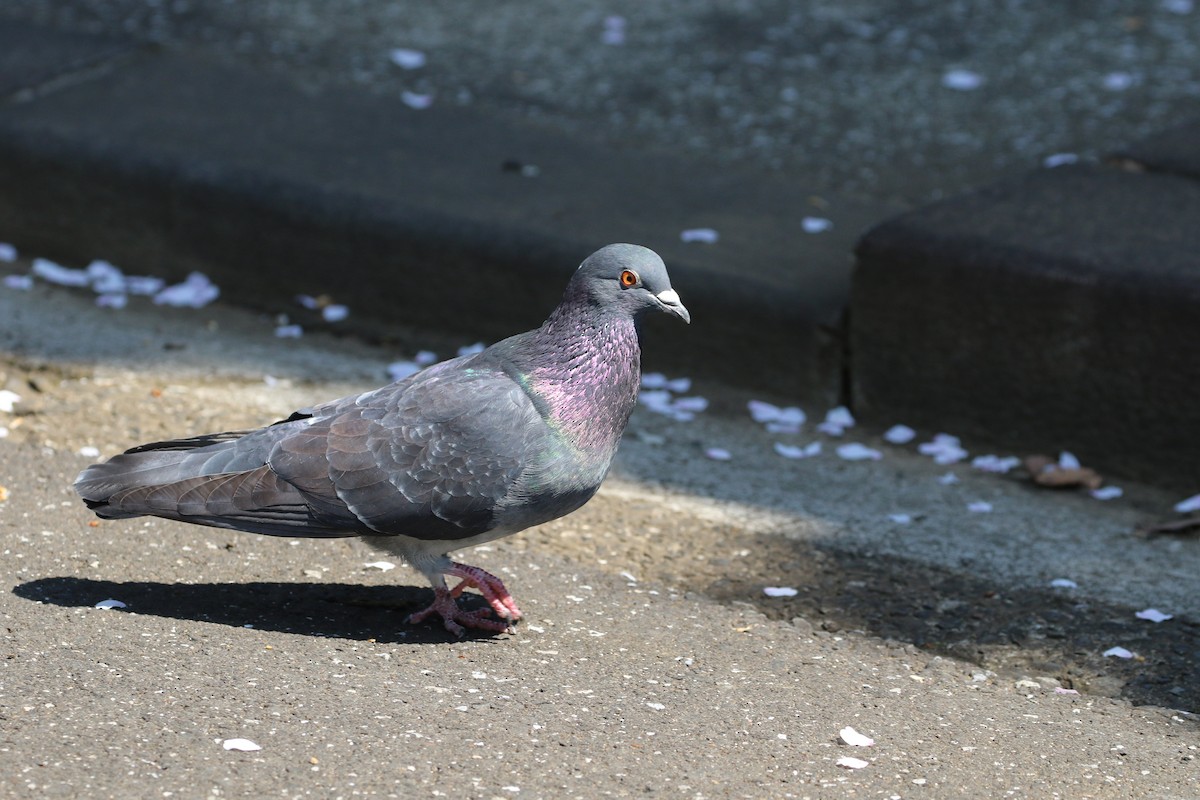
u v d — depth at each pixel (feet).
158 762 17.16
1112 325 28.50
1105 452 29.27
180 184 35.55
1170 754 19.66
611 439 21.15
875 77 43.32
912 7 48.03
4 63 40.27
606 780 17.65
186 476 20.71
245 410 29.55
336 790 16.92
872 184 37.19
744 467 29.17
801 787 17.93
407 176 35.88
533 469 20.43
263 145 36.94
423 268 34.01
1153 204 31.68
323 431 20.51
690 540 25.96
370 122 38.81
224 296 36.06
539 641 21.62
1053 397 29.50
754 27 46.75
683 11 47.91
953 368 30.40
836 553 25.71
